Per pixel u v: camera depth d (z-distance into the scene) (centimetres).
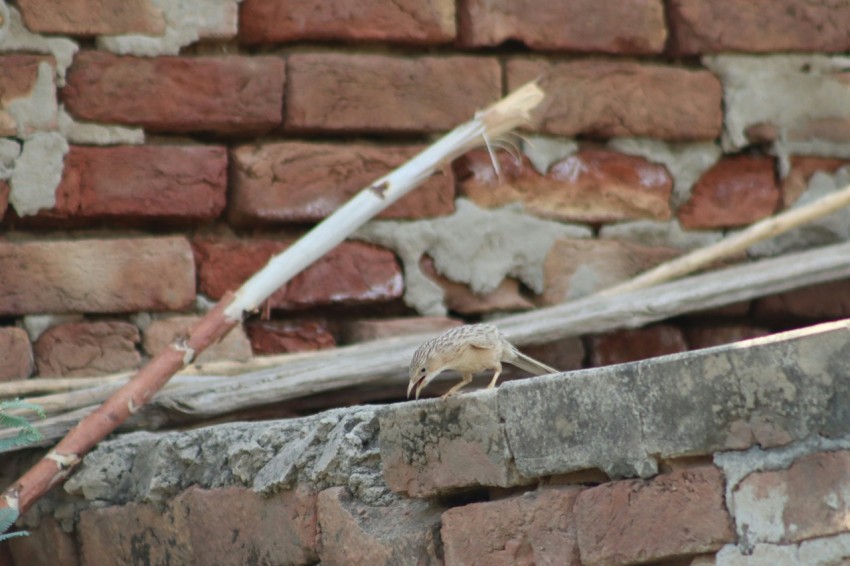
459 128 1345
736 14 1795
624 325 1614
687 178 1778
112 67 1538
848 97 1841
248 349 1557
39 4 1516
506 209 1689
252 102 1584
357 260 1619
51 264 1500
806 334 862
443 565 1025
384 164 1631
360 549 1066
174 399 1438
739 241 1598
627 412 927
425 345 1062
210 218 1573
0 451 1280
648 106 1753
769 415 870
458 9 1683
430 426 1042
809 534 850
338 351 1529
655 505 912
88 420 1283
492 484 1002
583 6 1730
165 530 1262
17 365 1475
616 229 1745
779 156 1817
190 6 1572
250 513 1180
